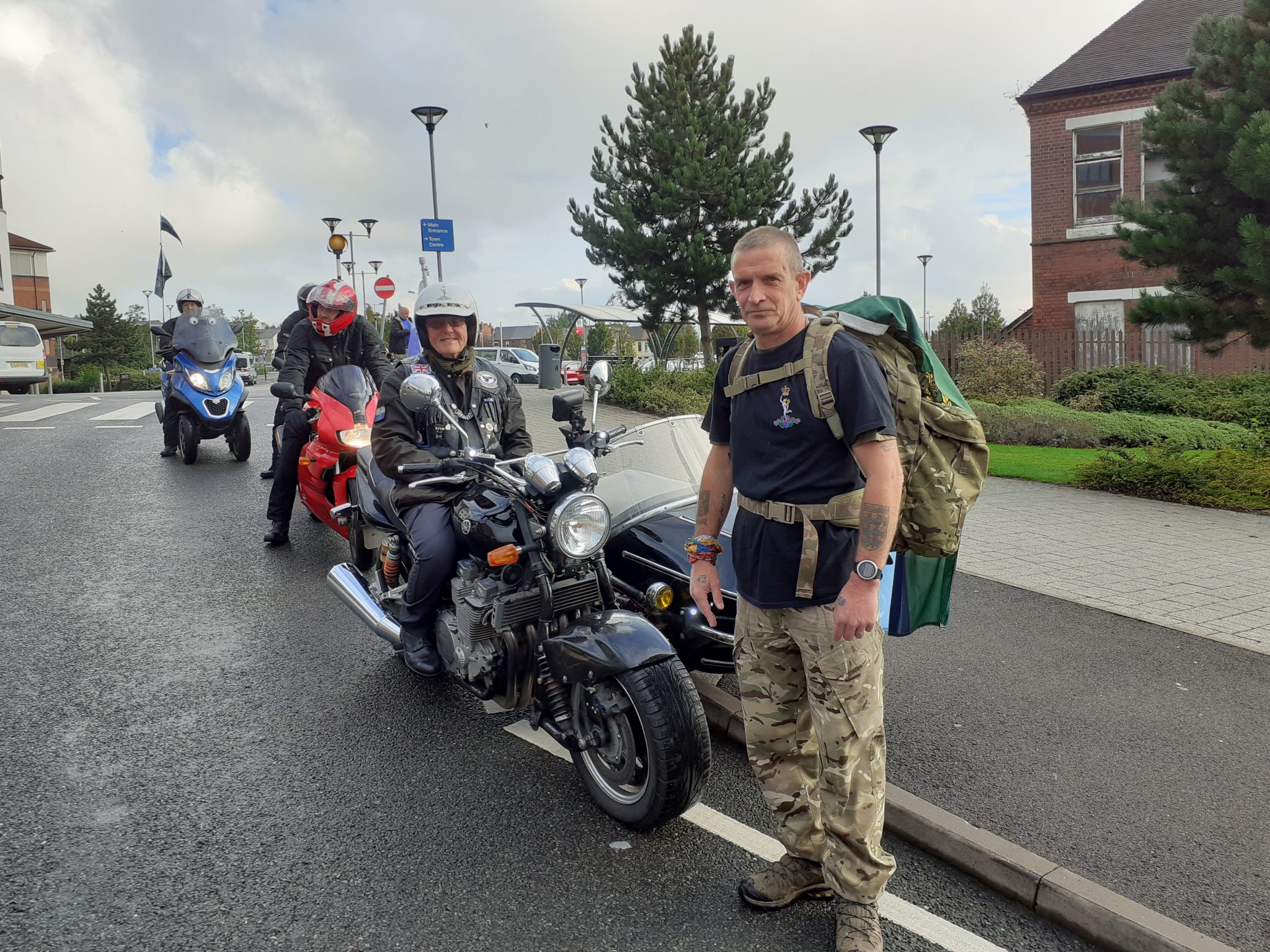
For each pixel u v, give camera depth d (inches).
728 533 169.6
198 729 170.4
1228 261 406.0
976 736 169.2
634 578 172.4
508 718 176.6
